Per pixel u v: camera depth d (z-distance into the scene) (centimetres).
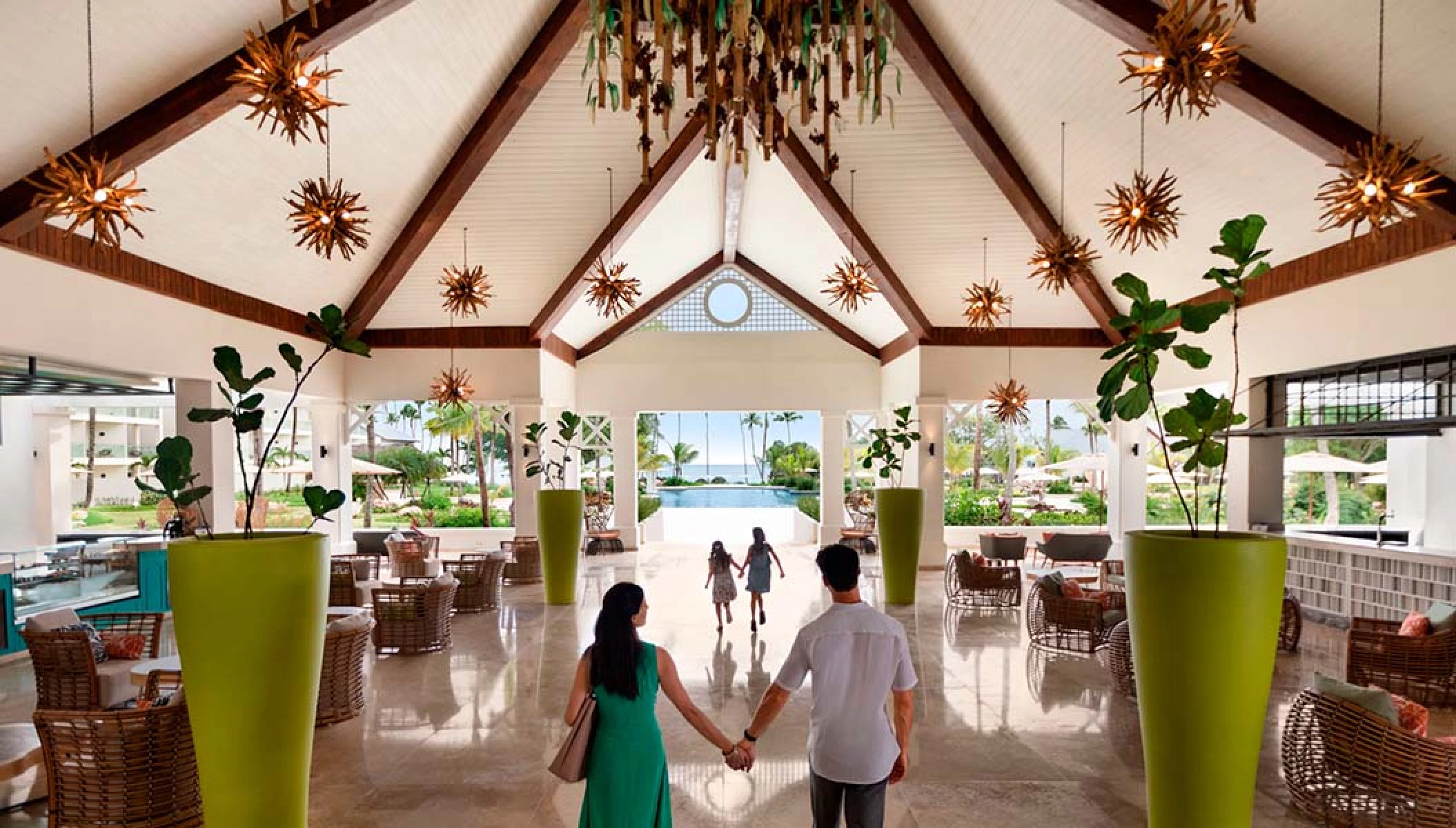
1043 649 803
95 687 545
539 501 1055
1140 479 1438
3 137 619
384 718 594
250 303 1084
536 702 631
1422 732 423
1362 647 639
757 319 1717
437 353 1398
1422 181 509
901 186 1120
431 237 1131
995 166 1016
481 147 986
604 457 2536
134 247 857
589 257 1216
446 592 815
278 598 350
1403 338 783
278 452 2778
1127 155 900
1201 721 336
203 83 656
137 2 575
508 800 454
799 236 1369
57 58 579
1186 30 481
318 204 665
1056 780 480
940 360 1390
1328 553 931
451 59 834
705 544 1730
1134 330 380
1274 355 977
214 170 816
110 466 2419
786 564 1416
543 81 912
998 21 811
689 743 543
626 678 294
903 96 980
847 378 1712
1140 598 354
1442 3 545
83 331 793
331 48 675
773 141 461
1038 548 1286
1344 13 592
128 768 392
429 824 425
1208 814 338
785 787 470
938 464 1385
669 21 423
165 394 980
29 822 415
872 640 283
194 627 343
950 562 1124
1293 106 670
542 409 1407
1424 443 1343
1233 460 1049
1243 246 346
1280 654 764
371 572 1095
